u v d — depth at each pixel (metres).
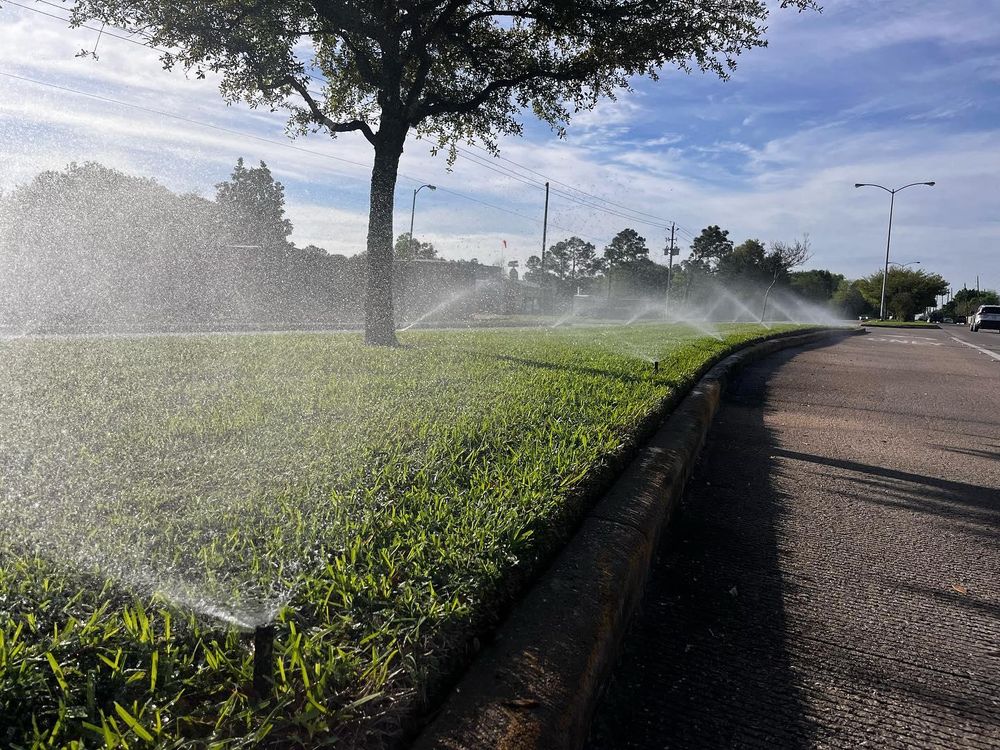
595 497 3.12
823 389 9.70
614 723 2.00
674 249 60.09
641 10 10.24
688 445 4.44
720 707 2.12
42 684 1.38
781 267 43.16
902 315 65.62
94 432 3.42
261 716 1.34
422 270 30.55
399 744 1.43
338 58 11.76
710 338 14.34
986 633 2.65
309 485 2.72
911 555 3.42
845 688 2.25
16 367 5.45
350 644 1.65
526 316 39.25
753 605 2.82
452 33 10.95
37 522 2.22
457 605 1.83
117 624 1.62
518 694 1.62
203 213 18.50
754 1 10.21
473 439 3.64
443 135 13.54
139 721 1.30
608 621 2.10
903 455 5.65
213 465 2.94
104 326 14.89
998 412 8.16
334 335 11.32
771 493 4.43
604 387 5.75
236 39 9.36
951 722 2.09
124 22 9.01
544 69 11.70
